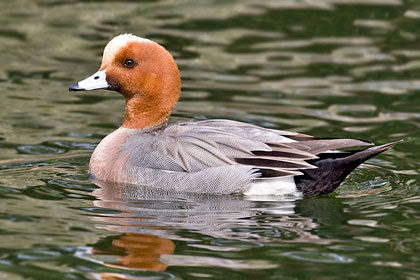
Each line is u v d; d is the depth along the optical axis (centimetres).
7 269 962
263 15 2261
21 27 2156
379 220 1143
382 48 2045
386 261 998
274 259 1004
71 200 1218
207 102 1736
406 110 1700
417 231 1096
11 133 1531
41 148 1464
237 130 1291
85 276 950
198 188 1257
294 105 1731
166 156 1287
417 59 1978
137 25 2164
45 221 1119
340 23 2194
